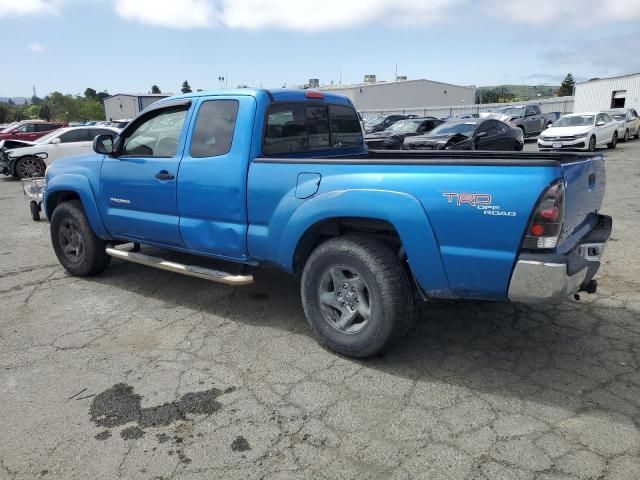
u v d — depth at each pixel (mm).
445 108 42688
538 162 2830
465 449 2658
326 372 3482
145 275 5691
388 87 57625
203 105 4242
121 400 3213
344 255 3473
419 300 4641
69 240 5645
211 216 4148
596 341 3812
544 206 2820
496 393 3172
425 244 3137
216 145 4105
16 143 16266
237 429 2887
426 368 3500
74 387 3381
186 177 4238
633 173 12914
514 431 2791
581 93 35094
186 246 4438
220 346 3920
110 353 3855
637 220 7609
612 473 2455
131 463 2637
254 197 3865
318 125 4660
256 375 3471
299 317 4449
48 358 3797
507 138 15781
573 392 3154
